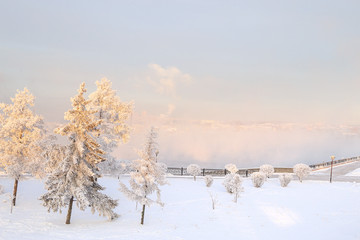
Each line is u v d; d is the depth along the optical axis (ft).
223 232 67.67
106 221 76.07
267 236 65.31
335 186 124.57
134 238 60.44
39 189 101.35
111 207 75.66
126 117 98.68
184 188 114.11
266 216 81.10
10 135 84.38
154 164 74.33
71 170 69.10
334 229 69.67
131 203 92.99
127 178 123.54
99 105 97.81
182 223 74.90
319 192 112.37
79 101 70.23
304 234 66.44
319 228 70.74
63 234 61.62
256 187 119.96
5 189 97.76
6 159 81.76
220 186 121.39
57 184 71.61
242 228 70.90
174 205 91.86
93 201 71.87
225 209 87.61
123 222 75.15
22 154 85.05
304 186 124.16
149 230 67.56
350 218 79.05
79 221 75.10
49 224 69.92
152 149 74.64
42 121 86.38
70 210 72.74
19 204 85.35
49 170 71.20
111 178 121.70
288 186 123.65
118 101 100.01
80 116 70.18
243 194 106.83
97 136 95.96
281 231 68.74
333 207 90.63
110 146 97.04
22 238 55.52
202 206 90.84
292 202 96.37
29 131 84.79
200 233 66.54
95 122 71.72
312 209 88.22
